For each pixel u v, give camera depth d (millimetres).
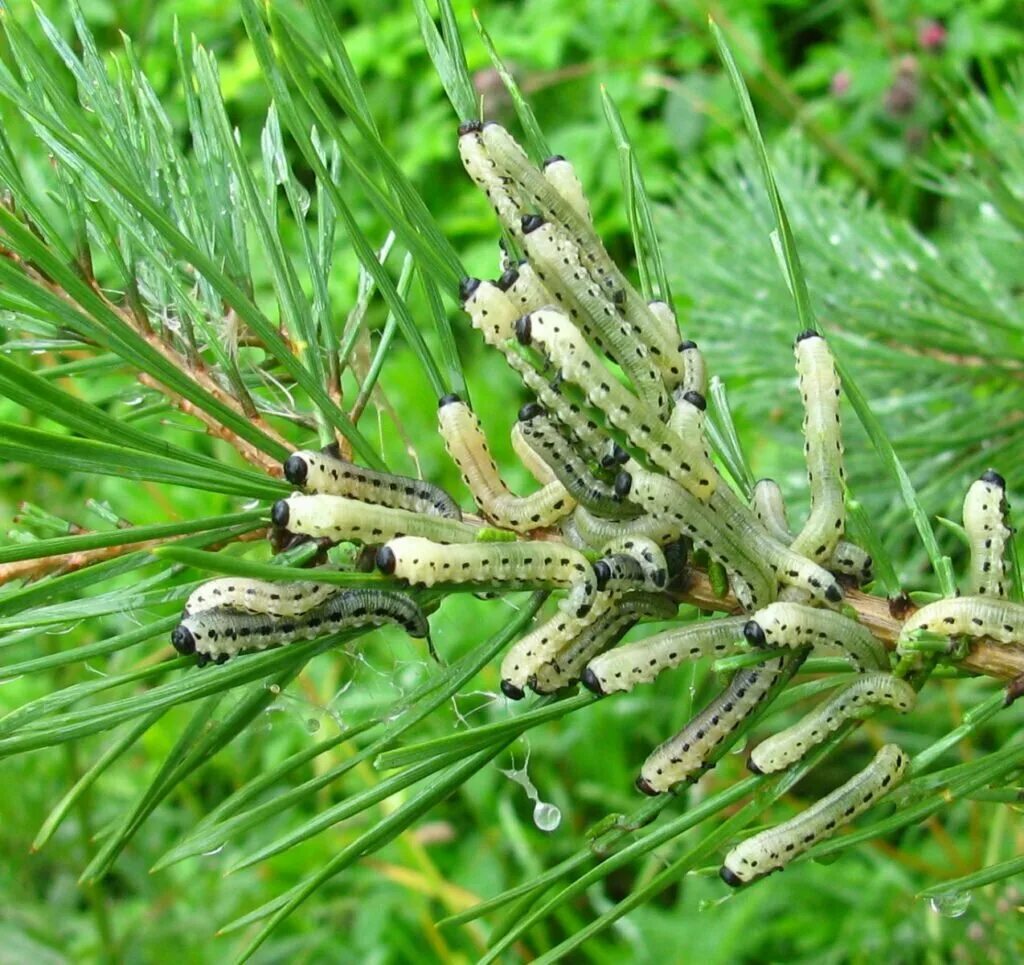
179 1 835
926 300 319
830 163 675
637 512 187
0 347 195
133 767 564
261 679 185
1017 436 297
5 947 477
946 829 526
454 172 838
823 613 177
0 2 169
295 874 568
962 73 347
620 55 807
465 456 188
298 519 171
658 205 385
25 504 190
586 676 180
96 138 171
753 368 326
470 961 551
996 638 179
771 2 810
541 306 172
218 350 189
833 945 522
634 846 180
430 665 198
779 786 180
